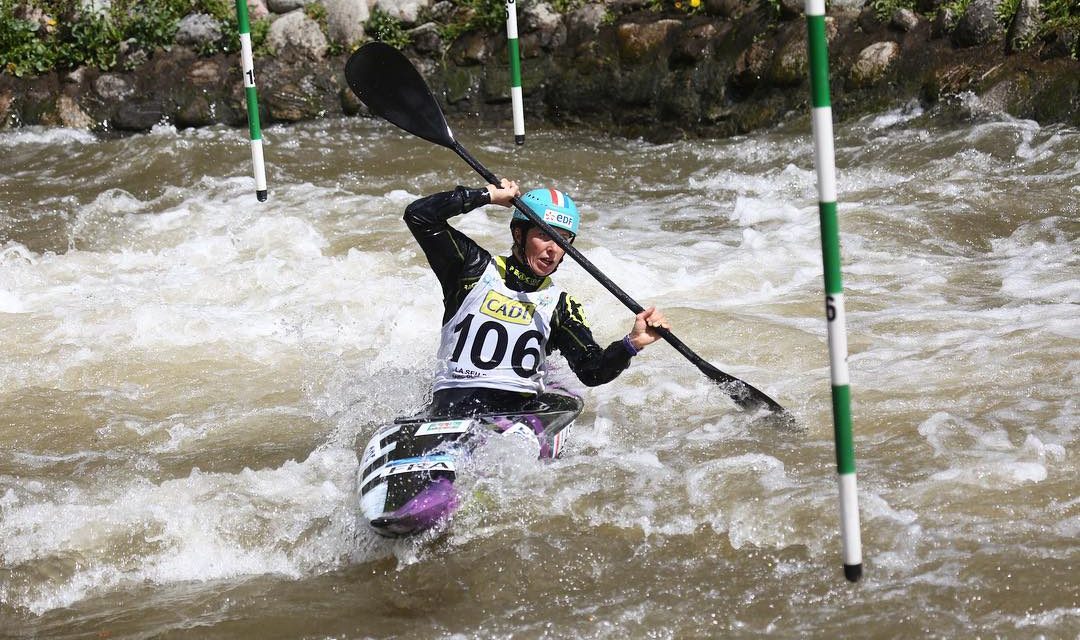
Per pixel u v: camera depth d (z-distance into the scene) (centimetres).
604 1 2973
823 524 922
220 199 2388
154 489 1066
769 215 2072
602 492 1008
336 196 2356
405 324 1565
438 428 1018
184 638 825
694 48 2764
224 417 1295
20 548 966
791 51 2616
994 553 858
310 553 953
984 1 2411
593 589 861
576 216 1059
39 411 1320
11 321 1619
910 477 1009
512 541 931
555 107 2962
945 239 1862
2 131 3089
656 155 2622
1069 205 1927
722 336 1438
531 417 1050
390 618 842
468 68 3041
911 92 2466
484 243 1980
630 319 1544
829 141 699
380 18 3114
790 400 1222
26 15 3222
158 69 3109
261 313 1642
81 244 2127
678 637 785
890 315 1492
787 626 787
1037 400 1167
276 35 3120
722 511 960
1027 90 2300
